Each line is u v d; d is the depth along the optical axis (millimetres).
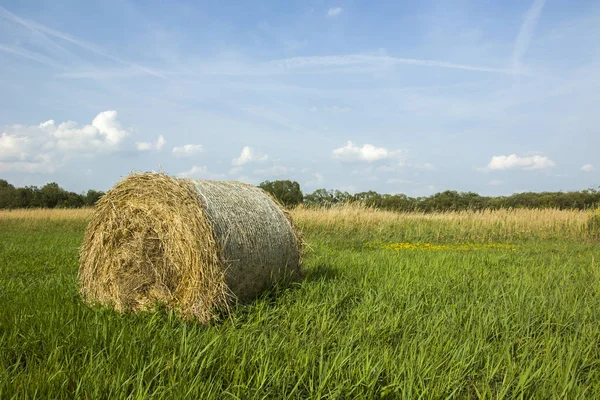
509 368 4031
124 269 6082
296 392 3625
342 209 19406
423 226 18531
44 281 7605
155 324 5113
